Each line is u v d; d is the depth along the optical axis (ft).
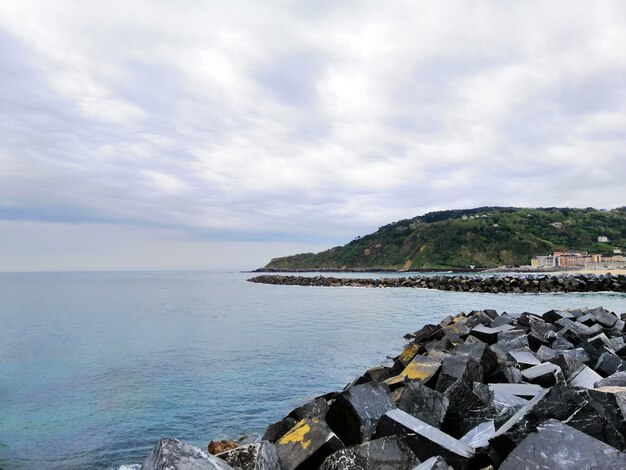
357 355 52.24
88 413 32.12
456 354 32.94
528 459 12.63
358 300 143.23
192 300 151.84
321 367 45.91
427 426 17.58
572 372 30.99
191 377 41.91
